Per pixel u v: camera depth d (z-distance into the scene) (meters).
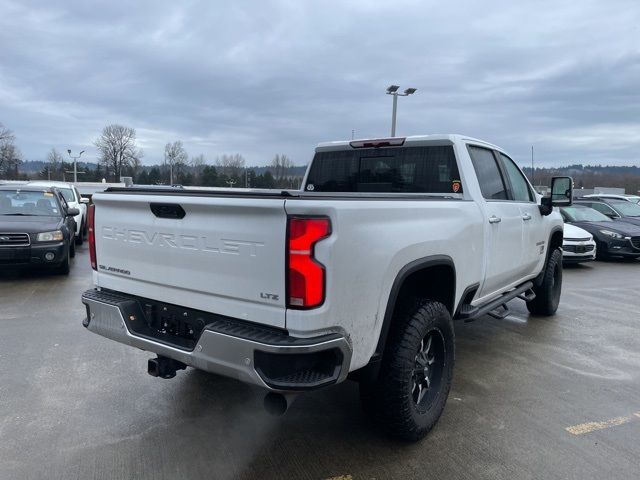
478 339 5.75
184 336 3.02
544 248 6.00
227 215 2.68
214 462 3.09
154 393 4.05
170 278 3.03
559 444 3.37
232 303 2.72
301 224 2.44
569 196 5.51
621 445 3.38
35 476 2.90
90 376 4.36
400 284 3.00
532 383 4.44
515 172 5.45
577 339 5.82
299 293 2.46
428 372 3.47
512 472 3.03
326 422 3.63
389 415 3.14
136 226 3.20
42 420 3.57
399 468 3.05
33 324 5.86
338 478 2.95
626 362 5.06
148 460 3.10
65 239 8.73
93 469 2.98
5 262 8.16
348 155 5.06
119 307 3.21
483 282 4.30
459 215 3.77
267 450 3.24
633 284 9.81
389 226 2.93
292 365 2.48
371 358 2.91
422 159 4.55
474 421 3.68
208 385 4.23
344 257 2.55
